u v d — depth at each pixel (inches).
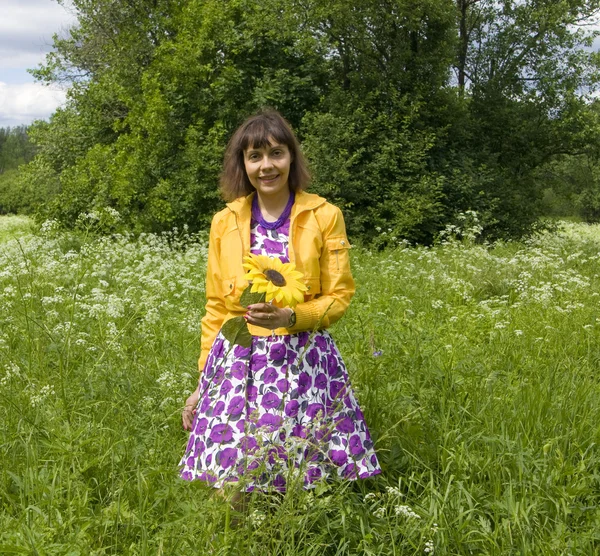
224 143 626.2
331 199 607.8
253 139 120.0
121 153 655.1
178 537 99.7
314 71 650.2
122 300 233.5
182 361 189.2
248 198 126.0
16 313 220.7
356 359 167.6
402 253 509.7
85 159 709.9
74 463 121.6
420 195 617.6
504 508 116.3
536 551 108.3
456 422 148.6
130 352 200.4
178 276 349.4
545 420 150.9
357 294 322.7
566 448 141.4
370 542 106.7
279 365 117.7
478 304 303.7
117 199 666.2
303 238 122.1
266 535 101.6
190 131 614.5
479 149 724.7
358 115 623.2
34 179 839.7
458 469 129.0
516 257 431.2
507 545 109.6
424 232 645.3
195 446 117.9
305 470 108.0
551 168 793.6
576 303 291.0
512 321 274.5
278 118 122.7
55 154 822.5
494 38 761.6
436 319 277.7
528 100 750.5
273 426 113.5
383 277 377.1
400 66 649.6
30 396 150.6
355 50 666.8
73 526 106.6
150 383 165.8
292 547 101.5
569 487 122.3
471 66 780.0
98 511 113.7
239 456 112.2
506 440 135.3
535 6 752.3
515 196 697.6
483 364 197.2
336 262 123.2
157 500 108.1
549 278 372.5
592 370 212.7
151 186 642.8
